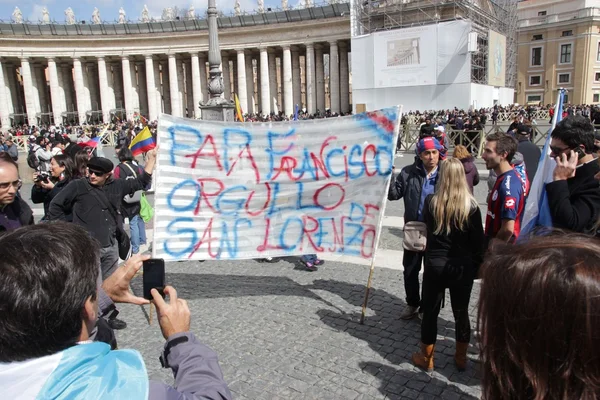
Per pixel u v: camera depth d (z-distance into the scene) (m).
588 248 1.12
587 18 56.66
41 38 60.06
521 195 4.06
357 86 42.66
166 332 1.71
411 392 3.82
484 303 1.22
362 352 4.50
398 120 5.21
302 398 3.79
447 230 3.81
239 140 5.52
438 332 4.88
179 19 63.50
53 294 1.23
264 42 58.88
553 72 60.94
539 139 21.27
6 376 1.18
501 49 42.91
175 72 62.91
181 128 5.43
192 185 5.50
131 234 7.84
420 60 38.97
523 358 1.10
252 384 4.01
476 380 3.97
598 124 21.34
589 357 1.02
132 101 64.38
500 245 1.31
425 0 41.25
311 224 5.64
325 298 5.91
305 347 4.63
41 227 1.40
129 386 1.23
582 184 3.25
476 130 20.23
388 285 6.32
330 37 55.66
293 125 5.50
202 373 1.51
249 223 5.64
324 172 5.52
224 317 5.43
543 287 1.06
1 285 1.21
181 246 5.52
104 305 2.05
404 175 5.29
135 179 5.52
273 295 6.09
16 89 68.31
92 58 63.66
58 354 1.23
